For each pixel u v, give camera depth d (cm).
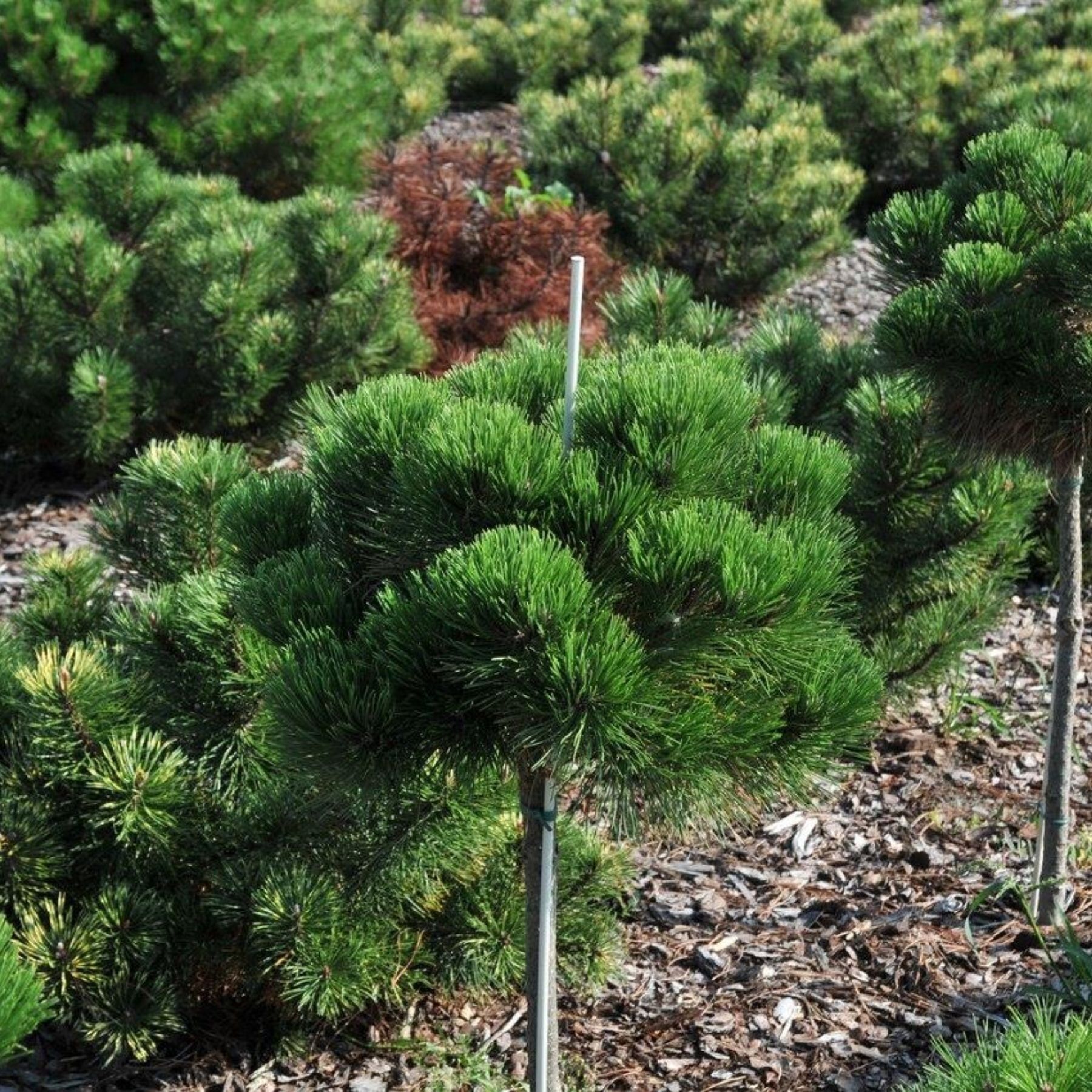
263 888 268
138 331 573
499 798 266
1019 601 495
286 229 559
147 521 331
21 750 284
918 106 924
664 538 186
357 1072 287
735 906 346
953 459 337
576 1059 293
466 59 1138
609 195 725
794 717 202
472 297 628
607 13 1184
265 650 274
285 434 571
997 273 250
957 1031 297
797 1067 289
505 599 179
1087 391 246
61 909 273
